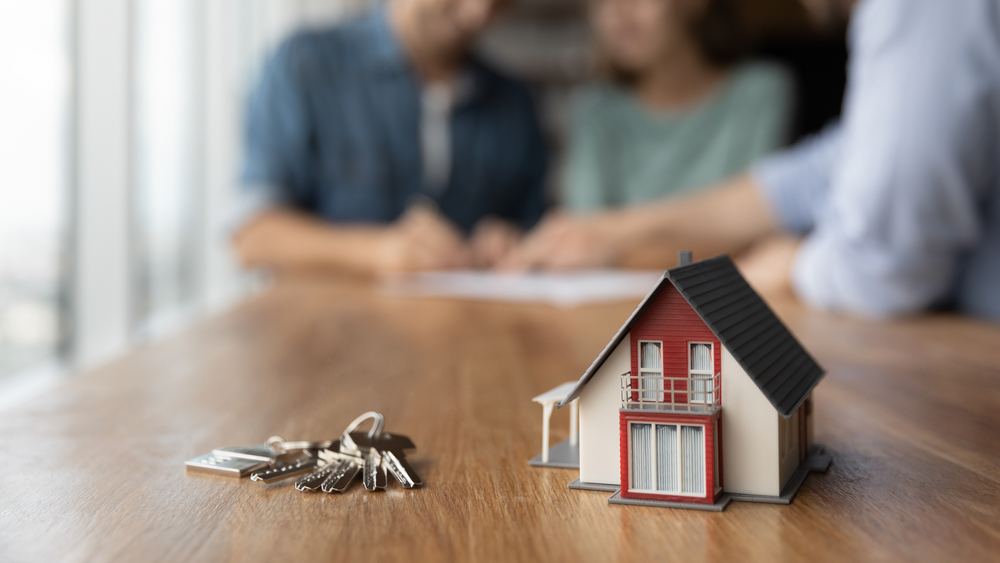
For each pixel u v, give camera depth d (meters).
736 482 0.31
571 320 0.91
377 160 1.83
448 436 0.42
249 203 1.62
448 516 0.29
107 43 1.14
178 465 0.37
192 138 1.73
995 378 0.57
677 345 0.33
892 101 0.84
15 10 0.95
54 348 1.10
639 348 0.33
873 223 0.87
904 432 0.42
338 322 0.90
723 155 2.06
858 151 0.89
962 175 0.82
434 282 1.29
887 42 0.85
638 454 0.31
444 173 1.92
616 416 0.33
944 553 0.25
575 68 3.36
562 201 2.74
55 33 1.07
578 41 3.36
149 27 1.43
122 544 0.26
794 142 2.24
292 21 2.58
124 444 0.41
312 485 0.32
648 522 0.29
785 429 0.33
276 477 0.34
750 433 0.31
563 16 3.32
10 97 0.95
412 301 1.10
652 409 0.32
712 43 2.20
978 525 0.28
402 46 1.83
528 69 3.44
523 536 0.27
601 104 2.21
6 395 0.91
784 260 1.16
